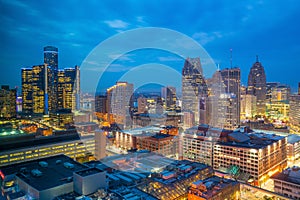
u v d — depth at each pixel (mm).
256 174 130375
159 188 91750
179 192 95812
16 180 81188
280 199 106312
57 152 149625
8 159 131750
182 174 105688
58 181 75875
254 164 131250
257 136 160500
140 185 89875
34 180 76812
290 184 105375
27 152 138750
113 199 68188
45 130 188250
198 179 106562
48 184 73375
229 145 143750
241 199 110125
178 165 114688
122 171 104625
